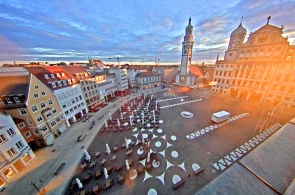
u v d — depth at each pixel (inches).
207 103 1813.5
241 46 1872.5
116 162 799.1
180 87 2861.7
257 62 1664.6
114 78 2288.4
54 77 1219.2
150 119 1354.6
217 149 871.1
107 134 1120.8
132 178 683.4
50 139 1035.3
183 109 1622.8
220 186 368.5
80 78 1561.3
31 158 858.1
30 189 665.0
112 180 676.1
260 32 1637.6
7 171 714.2
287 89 1464.1
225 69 2075.5
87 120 1413.6
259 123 1186.0
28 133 928.9
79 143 1015.6
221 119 1206.9
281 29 1466.5
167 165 756.6
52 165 810.2
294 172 395.5
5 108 863.7
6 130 713.0
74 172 748.6
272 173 393.7
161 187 630.5
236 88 1972.2
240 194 342.0
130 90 2768.2
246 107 1587.1
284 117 1267.2
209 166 737.6
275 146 501.0
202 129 1130.0
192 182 648.4
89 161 812.0
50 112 1068.5
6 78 913.5
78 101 1453.0
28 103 887.1
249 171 404.8
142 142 964.6
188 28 2491.4
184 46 2659.9
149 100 1902.1
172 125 1223.5
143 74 2871.6
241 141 941.8
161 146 928.3
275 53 1549.0
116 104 1905.8
